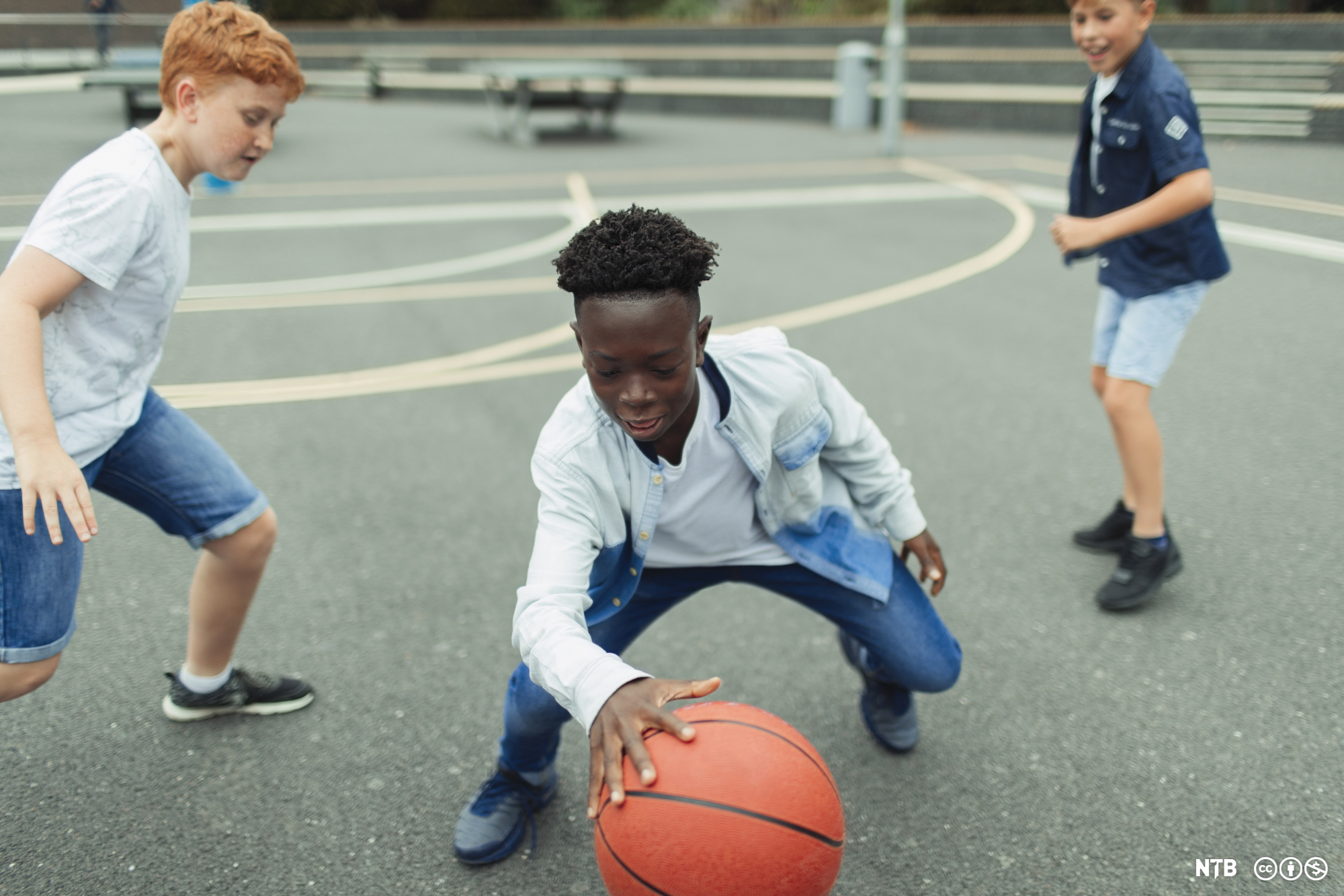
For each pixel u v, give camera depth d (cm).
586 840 262
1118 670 331
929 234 972
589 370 184
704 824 176
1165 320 352
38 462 202
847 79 1714
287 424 535
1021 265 857
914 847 258
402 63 2245
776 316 725
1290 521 427
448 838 262
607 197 1145
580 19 2500
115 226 221
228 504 271
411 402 568
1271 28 1511
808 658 342
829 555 245
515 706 241
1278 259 836
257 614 366
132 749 293
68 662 333
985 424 536
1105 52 340
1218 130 1475
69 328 229
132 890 243
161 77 236
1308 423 527
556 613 197
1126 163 354
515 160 1407
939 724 308
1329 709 309
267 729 304
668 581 249
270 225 1004
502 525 434
